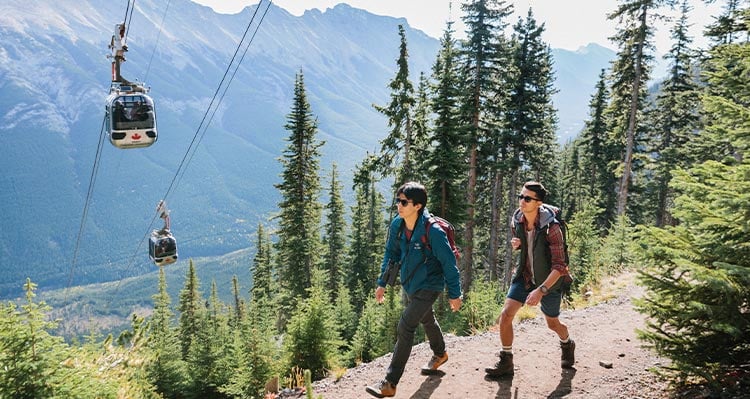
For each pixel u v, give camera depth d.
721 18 17.38
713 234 4.22
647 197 37.31
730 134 4.48
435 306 17.69
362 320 17.97
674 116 31.91
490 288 13.27
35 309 5.07
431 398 5.05
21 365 4.82
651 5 22.50
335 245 41.97
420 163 24.70
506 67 26.06
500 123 26.56
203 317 52.09
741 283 3.76
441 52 25.28
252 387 14.24
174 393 23.92
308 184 31.23
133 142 15.52
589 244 18.62
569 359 5.53
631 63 24.83
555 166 43.97
